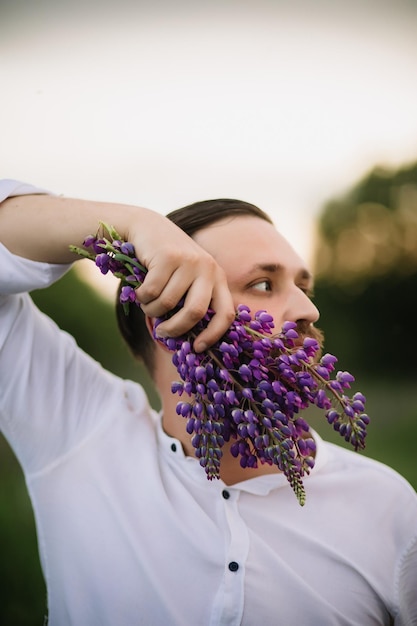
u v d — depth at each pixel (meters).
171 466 1.34
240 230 1.29
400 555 1.31
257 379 0.99
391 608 1.25
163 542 1.25
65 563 1.31
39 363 1.38
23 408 1.34
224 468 1.29
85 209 1.21
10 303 1.35
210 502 1.28
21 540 3.57
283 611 1.17
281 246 1.30
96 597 1.27
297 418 1.01
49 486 1.35
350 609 1.21
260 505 1.28
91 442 1.38
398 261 12.00
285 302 1.25
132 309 1.46
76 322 7.71
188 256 1.04
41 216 1.23
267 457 0.96
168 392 1.37
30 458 1.37
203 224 1.32
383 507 1.35
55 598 1.34
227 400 0.96
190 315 1.00
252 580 1.18
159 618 1.20
